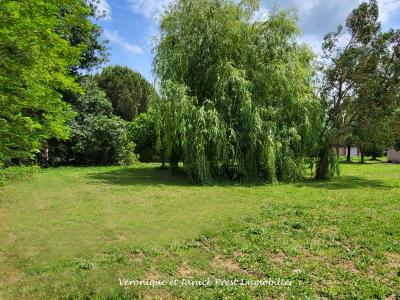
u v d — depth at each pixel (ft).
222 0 46.29
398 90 48.21
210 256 16.52
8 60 17.37
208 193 35.29
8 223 22.20
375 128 48.91
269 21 47.44
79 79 74.18
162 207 27.76
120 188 38.34
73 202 29.58
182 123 42.37
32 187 38.22
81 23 21.24
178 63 45.37
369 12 49.98
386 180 51.26
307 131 47.03
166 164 69.15
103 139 72.18
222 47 45.09
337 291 12.87
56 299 12.19
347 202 30.73
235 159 44.09
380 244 18.25
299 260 16.07
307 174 55.42
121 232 20.34
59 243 18.22
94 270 14.67
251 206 28.37
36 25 17.62
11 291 12.69
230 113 43.98
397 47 48.21
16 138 18.57
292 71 45.80
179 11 46.93
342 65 50.52
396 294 12.71
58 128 20.89
